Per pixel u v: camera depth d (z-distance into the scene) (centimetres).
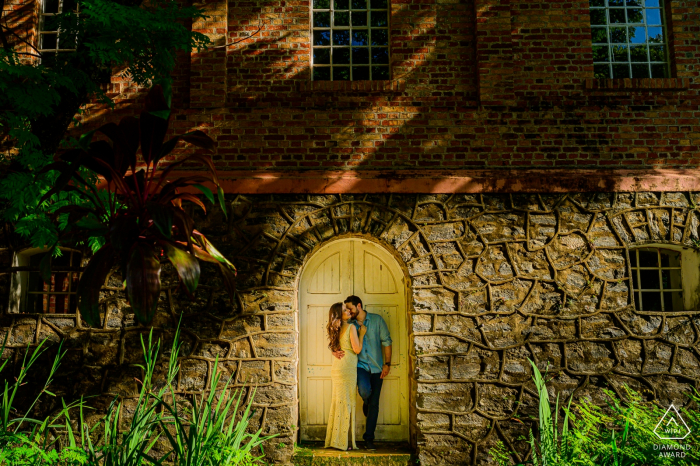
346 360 586
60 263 656
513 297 592
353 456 566
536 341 584
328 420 595
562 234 601
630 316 591
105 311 582
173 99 620
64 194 430
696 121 623
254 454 564
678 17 641
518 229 602
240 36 632
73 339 577
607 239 602
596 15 659
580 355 584
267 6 635
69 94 462
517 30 632
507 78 621
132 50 441
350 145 613
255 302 588
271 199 602
